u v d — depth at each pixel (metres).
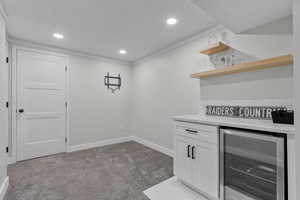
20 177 2.12
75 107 3.31
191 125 1.77
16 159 2.66
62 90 3.15
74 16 1.95
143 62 3.72
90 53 3.41
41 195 1.72
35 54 2.85
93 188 1.86
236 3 1.38
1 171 1.68
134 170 2.35
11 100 2.63
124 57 3.69
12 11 1.83
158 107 3.29
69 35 2.50
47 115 2.99
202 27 2.23
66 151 3.19
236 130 1.39
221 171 1.48
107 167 2.45
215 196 1.52
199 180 1.67
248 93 1.81
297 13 0.81
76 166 2.49
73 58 3.28
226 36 2.06
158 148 3.27
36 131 2.87
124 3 1.69
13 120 2.64
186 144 1.82
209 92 2.26
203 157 1.63
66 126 3.20
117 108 3.92
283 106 1.55
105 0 1.64
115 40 2.70
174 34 2.46
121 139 3.98
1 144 1.70
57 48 3.06
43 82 2.94
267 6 1.41
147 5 1.72
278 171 1.14
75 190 1.82
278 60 1.39
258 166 1.30
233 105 1.95
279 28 1.61
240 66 1.68
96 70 3.58
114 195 1.72
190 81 2.56
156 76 3.33
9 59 2.61
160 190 1.81
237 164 1.44
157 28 2.26
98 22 2.10
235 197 1.41
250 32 1.83
